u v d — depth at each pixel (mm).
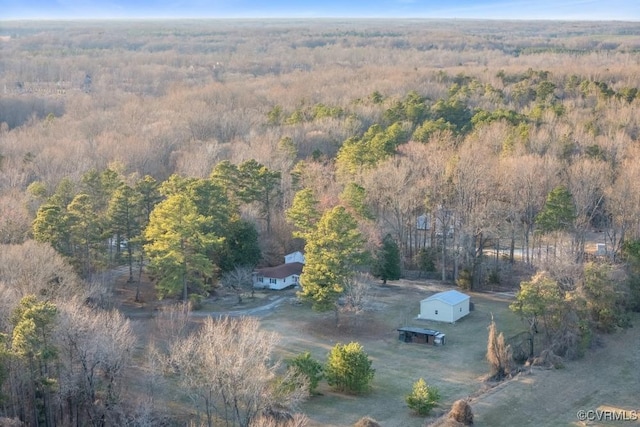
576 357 73188
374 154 119750
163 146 142625
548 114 143125
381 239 98875
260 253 97625
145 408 57031
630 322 82812
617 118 140375
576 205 103312
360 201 99188
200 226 86125
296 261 101438
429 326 84000
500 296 94375
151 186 97562
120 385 60625
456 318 85500
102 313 65875
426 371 71938
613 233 99250
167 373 66250
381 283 99875
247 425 55156
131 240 88500
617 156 119250
